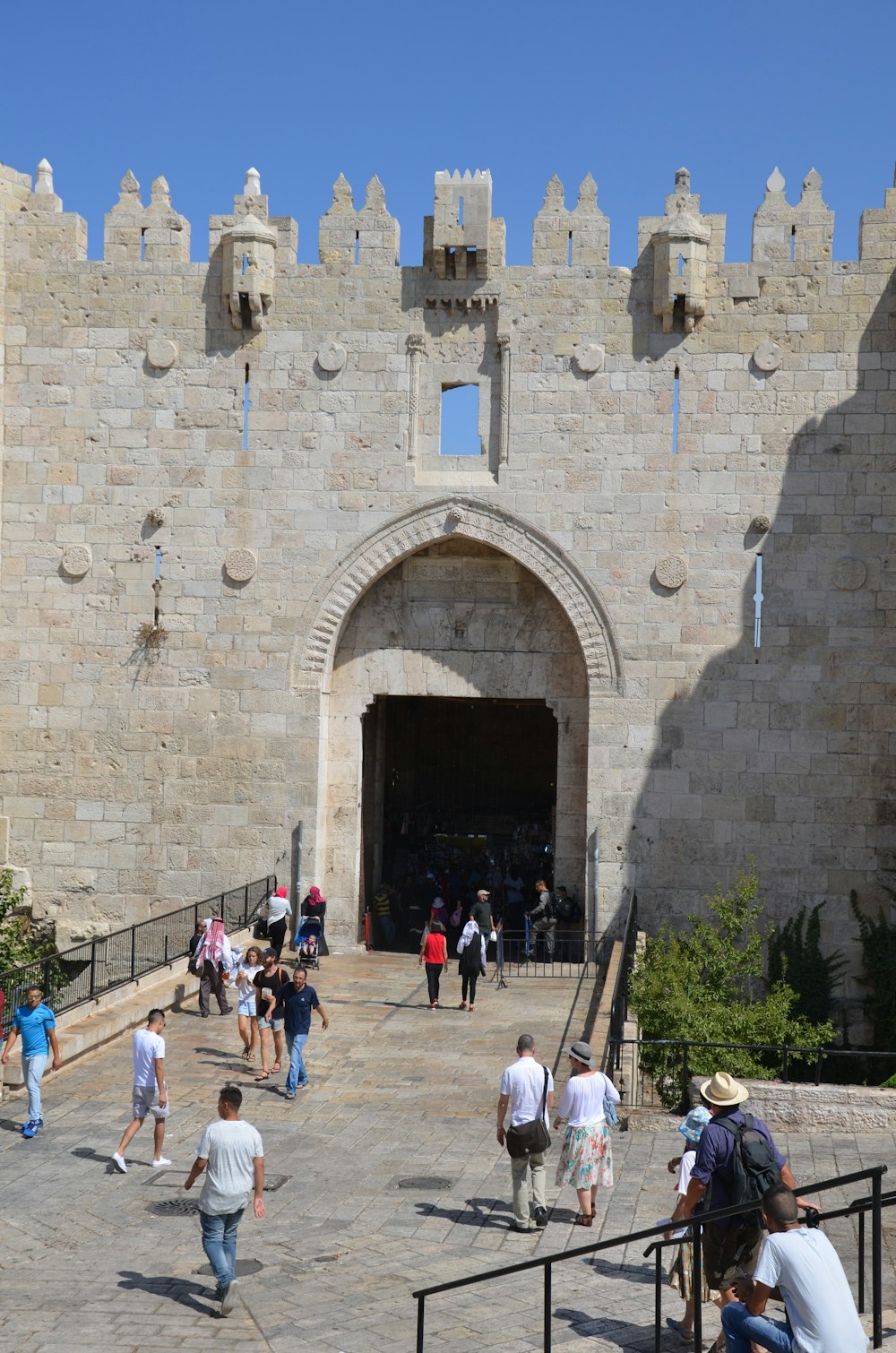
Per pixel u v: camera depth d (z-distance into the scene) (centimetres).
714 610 3516
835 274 3497
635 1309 1414
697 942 3175
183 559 3644
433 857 4784
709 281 3534
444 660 3725
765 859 3469
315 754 3606
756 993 3434
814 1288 1051
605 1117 1752
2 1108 2277
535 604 3709
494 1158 2030
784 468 3503
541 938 3653
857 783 3453
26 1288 1538
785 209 3519
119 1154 1970
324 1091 2375
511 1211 1794
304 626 3622
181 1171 1975
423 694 3722
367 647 3741
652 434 3547
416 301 3628
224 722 3628
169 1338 1368
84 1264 1625
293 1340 1356
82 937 3622
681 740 3512
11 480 3675
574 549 3562
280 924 3331
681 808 3503
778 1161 1332
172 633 3641
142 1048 1981
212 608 3634
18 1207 1827
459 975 3412
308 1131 2155
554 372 3581
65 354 3669
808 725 3475
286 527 3631
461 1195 1861
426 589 3734
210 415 3644
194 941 2998
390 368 3622
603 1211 1777
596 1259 1603
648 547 3544
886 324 3478
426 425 3638
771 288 3516
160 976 3112
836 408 3491
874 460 3472
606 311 3569
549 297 3584
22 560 3672
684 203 3547
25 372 3675
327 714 3706
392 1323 1395
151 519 3641
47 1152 2056
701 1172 1309
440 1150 2067
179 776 3631
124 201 3675
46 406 3669
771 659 3494
